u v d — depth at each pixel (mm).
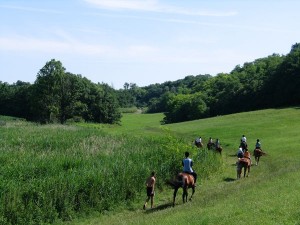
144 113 176250
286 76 100000
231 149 50031
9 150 33688
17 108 118500
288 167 30266
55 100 99438
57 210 21672
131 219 19781
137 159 29953
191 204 20531
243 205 16000
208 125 74875
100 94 118562
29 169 25125
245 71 135250
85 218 22094
